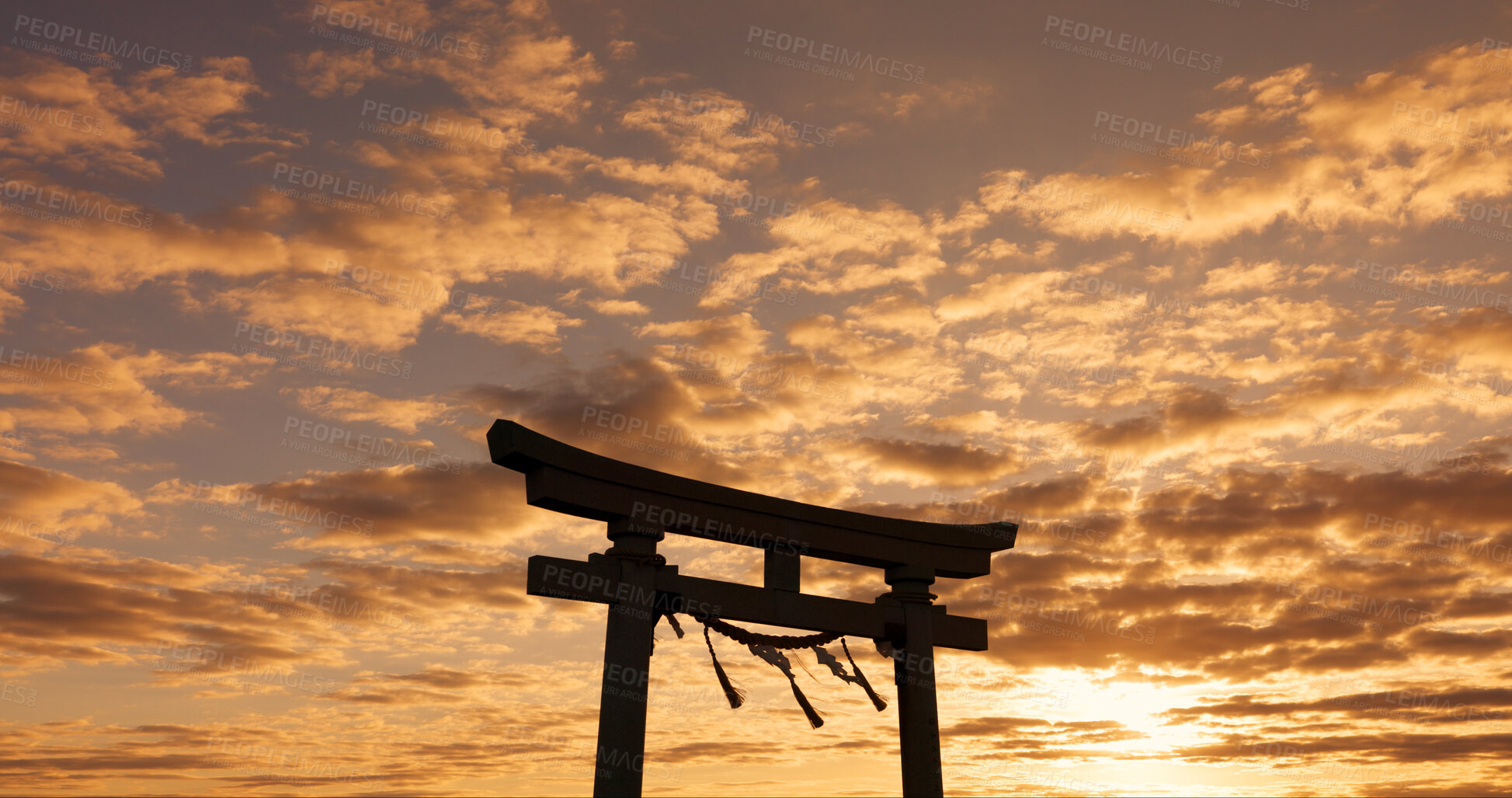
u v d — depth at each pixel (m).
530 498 14.23
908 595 17.95
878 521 17.86
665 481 15.47
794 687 16.75
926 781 17.05
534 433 13.97
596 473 14.69
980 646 18.73
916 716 17.44
